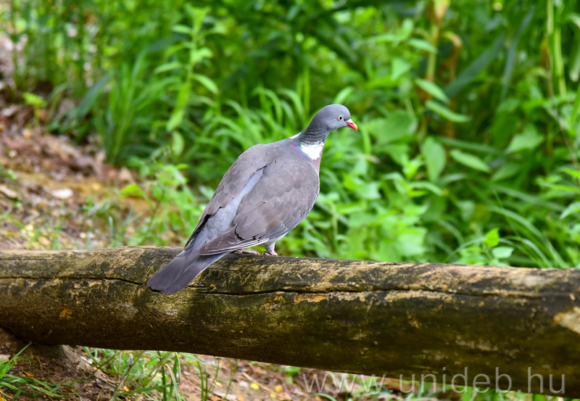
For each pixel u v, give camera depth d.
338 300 4.23
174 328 4.90
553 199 10.55
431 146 10.18
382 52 13.77
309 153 6.46
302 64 12.61
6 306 5.58
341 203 10.13
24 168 10.21
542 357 3.66
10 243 8.03
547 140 10.95
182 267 4.55
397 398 7.43
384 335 4.08
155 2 12.28
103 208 9.38
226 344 4.76
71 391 5.50
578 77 10.97
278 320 4.45
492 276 3.82
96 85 11.62
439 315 3.89
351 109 12.49
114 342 5.36
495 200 10.84
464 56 12.31
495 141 10.87
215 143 11.06
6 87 12.27
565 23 10.50
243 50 13.65
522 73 11.55
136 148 11.53
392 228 8.88
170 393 5.56
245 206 5.22
